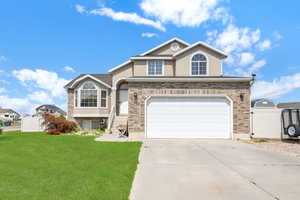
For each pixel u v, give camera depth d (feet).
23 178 16.47
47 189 14.25
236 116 42.04
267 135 44.34
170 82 42.93
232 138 41.60
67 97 66.64
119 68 66.59
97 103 64.08
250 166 21.48
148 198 13.43
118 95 67.10
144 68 63.62
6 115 257.75
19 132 59.21
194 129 42.16
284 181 16.88
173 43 68.08
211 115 42.37
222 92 42.50
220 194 14.16
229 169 20.26
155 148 31.17
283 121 44.16
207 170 19.85
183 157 25.32
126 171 18.94
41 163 21.36
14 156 24.36
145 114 42.39
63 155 25.61
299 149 31.94
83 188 14.53
